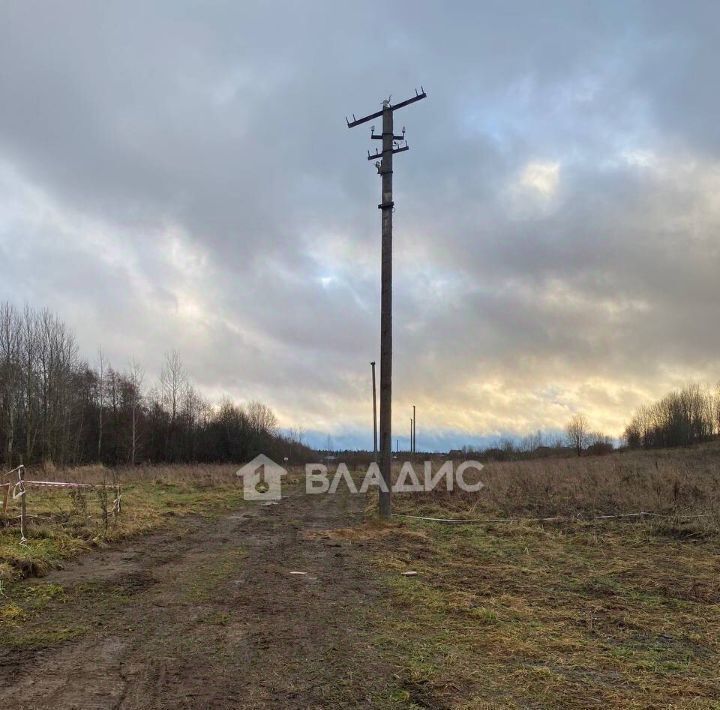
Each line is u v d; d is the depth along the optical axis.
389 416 13.00
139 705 3.59
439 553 9.08
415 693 3.78
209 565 8.15
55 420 39.12
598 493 14.54
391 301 13.26
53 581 6.90
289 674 4.11
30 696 3.70
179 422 54.25
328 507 17.50
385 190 13.48
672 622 5.40
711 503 11.91
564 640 4.87
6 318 38.06
